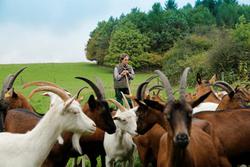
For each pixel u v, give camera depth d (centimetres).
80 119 676
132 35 7562
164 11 8444
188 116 654
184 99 669
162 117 744
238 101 1085
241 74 3678
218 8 9431
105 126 910
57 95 707
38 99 2664
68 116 670
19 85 4759
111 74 6962
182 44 5819
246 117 857
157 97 1162
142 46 7619
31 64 8381
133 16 8112
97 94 930
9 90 1039
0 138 667
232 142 838
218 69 4188
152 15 7994
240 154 846
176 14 8194
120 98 1238
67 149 809
